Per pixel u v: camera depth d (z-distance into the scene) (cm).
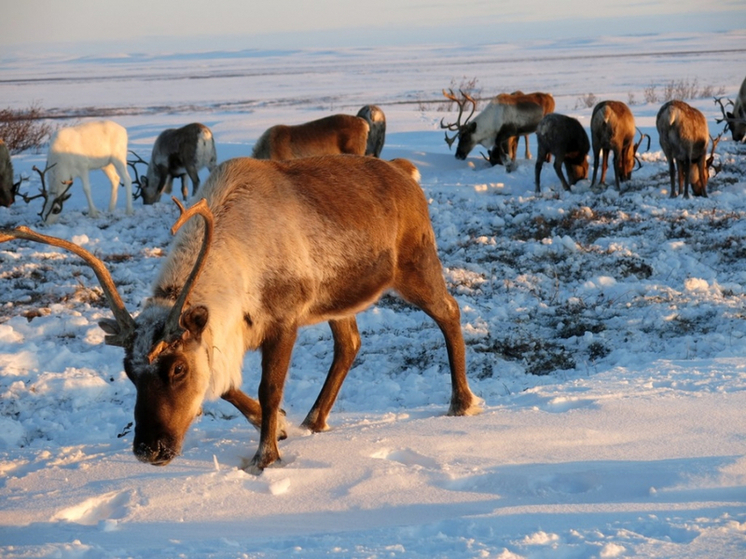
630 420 656
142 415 561
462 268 1416
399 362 1010
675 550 396
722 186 2066
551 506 484
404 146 3119
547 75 12006
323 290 682
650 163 2353
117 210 2138
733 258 1421
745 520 439
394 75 14400
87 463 631
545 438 628
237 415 831
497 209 1905
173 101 9281
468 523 459
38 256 1550
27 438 798
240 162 664
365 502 528
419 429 670
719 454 571
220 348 608
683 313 1116
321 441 656
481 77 12200
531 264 1448
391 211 716
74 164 1975
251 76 16812
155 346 559
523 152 3014
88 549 439
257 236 637
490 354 1007
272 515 517
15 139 3603
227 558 414
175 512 525
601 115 2016
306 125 2177
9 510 536
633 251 1473
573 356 1017
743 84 3038
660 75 10475
